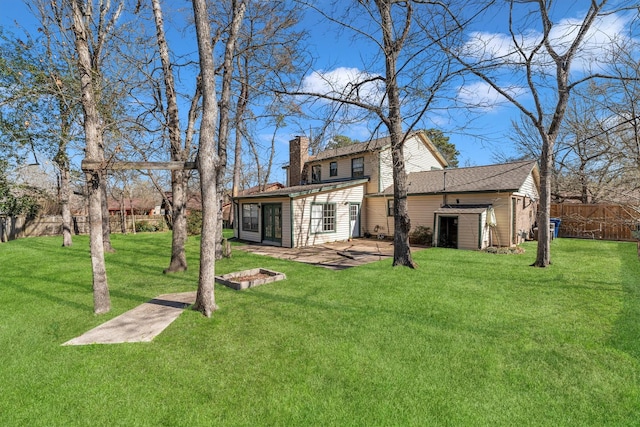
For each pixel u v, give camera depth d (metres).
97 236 5.16
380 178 17.31
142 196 35.06
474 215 12.63
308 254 11.92
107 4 9.41
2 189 13.16
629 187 9.70
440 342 3.93
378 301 5.61
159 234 19.83
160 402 2.82
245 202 17.33
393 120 8.21
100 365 3.43
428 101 6.75
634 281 6.86
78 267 9.02
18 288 6.65
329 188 15.67
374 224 17.69
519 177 13.79
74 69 6.87
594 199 10.54
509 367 3.34
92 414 2.66
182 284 7.11
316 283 6.98
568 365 3.37
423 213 15.45
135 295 6.20
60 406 2.75
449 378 3.14
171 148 8.79
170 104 8.73
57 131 7.74
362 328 4.39
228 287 6.73
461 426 2.49
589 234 16.38
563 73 8.12
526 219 15.78
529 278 7.25
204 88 5.07
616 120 8.59
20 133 8.40
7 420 2.58
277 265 9.34
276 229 15.24
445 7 6.99
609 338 4.00
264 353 3.70
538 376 3.17
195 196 25.38
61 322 4.70
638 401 2.78
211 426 2.52
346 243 15.41
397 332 4.24
